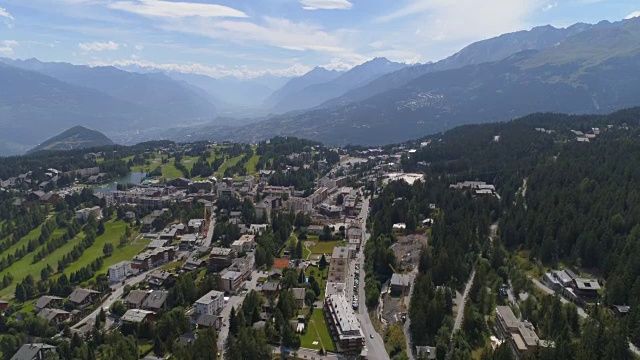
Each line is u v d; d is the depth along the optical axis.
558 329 195.25
